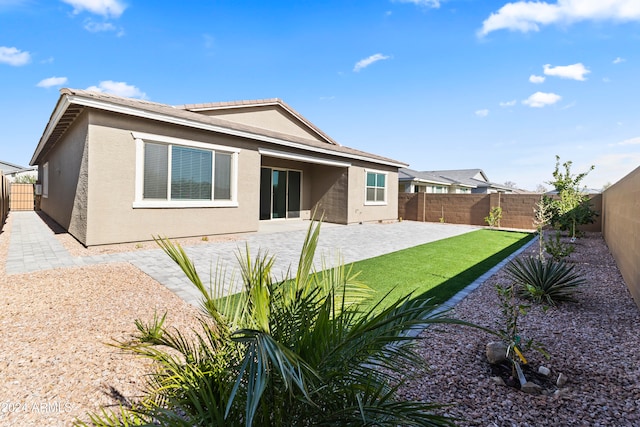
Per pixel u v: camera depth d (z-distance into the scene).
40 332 3.46
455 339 3.53
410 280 6.00
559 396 2.52
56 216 13.02
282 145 11.89
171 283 5.36
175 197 9.03
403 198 20.64
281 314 1.56
